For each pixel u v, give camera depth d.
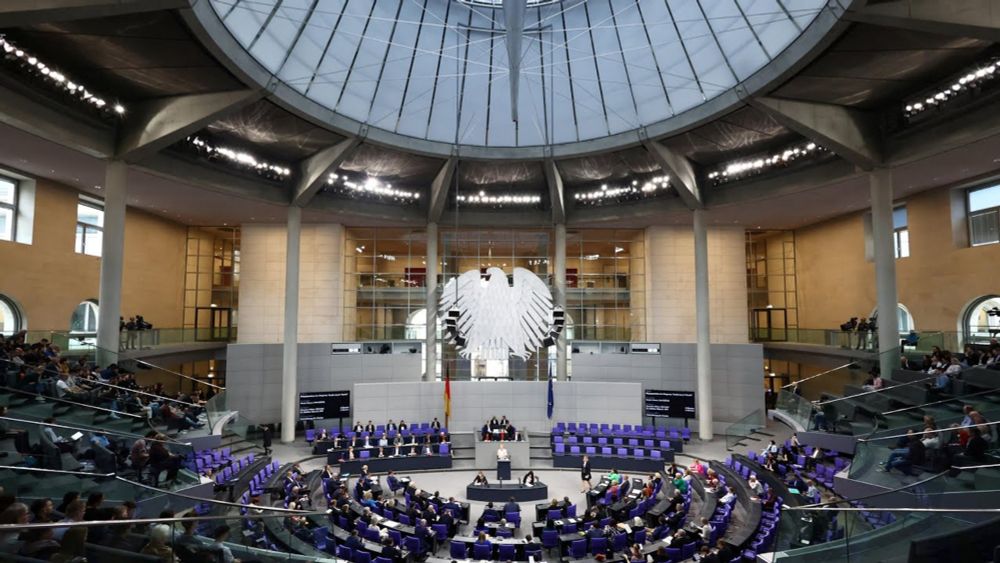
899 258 25.08
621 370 30.19
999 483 8.45
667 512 17.03
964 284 21.69
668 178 27.14
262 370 27.98
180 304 31.05
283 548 8.41
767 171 24.80
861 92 18.41
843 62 16.72
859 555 7.27
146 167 20.44
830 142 19.33
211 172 23.02
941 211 22.70
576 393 28.30
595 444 25.55
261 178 24.95
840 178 22.02
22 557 4.91
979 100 16.73
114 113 18.44
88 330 24.72
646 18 21.45
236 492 16.45
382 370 29.42
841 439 17.02
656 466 23.61
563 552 14.90
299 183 25.56
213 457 19.23
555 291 30.25
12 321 21.11
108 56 16.17
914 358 20.38
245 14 16.59
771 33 17.67
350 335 30.78
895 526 7.05
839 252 29.50
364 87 22.33
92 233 25.00
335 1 19.45
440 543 16.06
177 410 16.36
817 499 15.52
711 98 20.95
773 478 18.25
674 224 31.27
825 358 27.27
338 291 30.03
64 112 17.38
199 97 18.44
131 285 27.11
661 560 13.68
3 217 20.84
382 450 23.78
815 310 31.58
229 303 32.75
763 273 35.56
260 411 27.75
